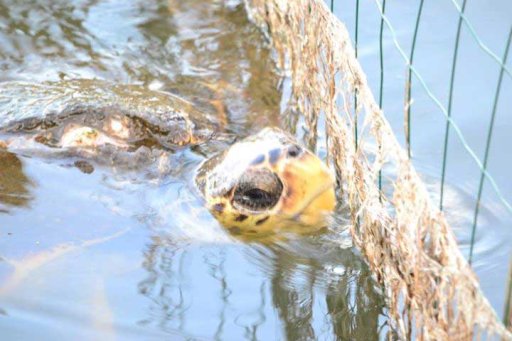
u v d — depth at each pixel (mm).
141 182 4180
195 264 3637
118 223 3875
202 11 6039
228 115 4816
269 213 3773
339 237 3719
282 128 4629
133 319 3299
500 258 3500
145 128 4480
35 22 5809
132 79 5184
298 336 3232
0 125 4430
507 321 2561
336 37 3572
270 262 3650
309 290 3479
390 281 3180
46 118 4441
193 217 3891
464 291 2514
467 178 4090
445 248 2641
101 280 3512
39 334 3195
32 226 3816
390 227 3119
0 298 3373
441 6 5602
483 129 4449
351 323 3283
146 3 6129
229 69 5328
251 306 3393
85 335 3195
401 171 2943
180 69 5320
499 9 5512
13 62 5301
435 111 4633
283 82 5164
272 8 5336
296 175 3721
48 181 4172
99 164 4312
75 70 5250
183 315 3332
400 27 5441
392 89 4848
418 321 2859
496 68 4938
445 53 5133
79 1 6129
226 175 3871
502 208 3854
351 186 3529
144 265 3623
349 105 3566
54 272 3543
